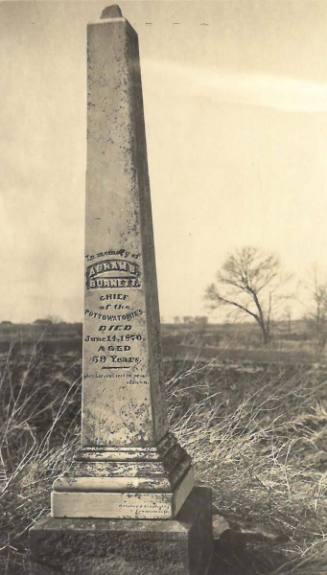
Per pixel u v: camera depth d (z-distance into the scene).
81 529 2.95
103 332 3.18
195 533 3.02
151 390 3.15
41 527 2.97
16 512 3.80
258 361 7.02
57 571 2.95
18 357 7.09
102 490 3.04
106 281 3.18
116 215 3.18
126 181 3.18
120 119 3.20
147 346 3.15
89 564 2.93
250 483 4.26
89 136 3.22
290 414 6.22
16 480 4.05
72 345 7.13
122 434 3.13
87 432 3.16
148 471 3.05
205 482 4.14
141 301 3.15
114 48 3.21
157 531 2.89
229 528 3.69
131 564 2.91
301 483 4.60
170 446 3.30
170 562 2.88
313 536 3.77
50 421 6.07
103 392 3.16
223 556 3.47
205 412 5.43
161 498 2.99
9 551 3.46
